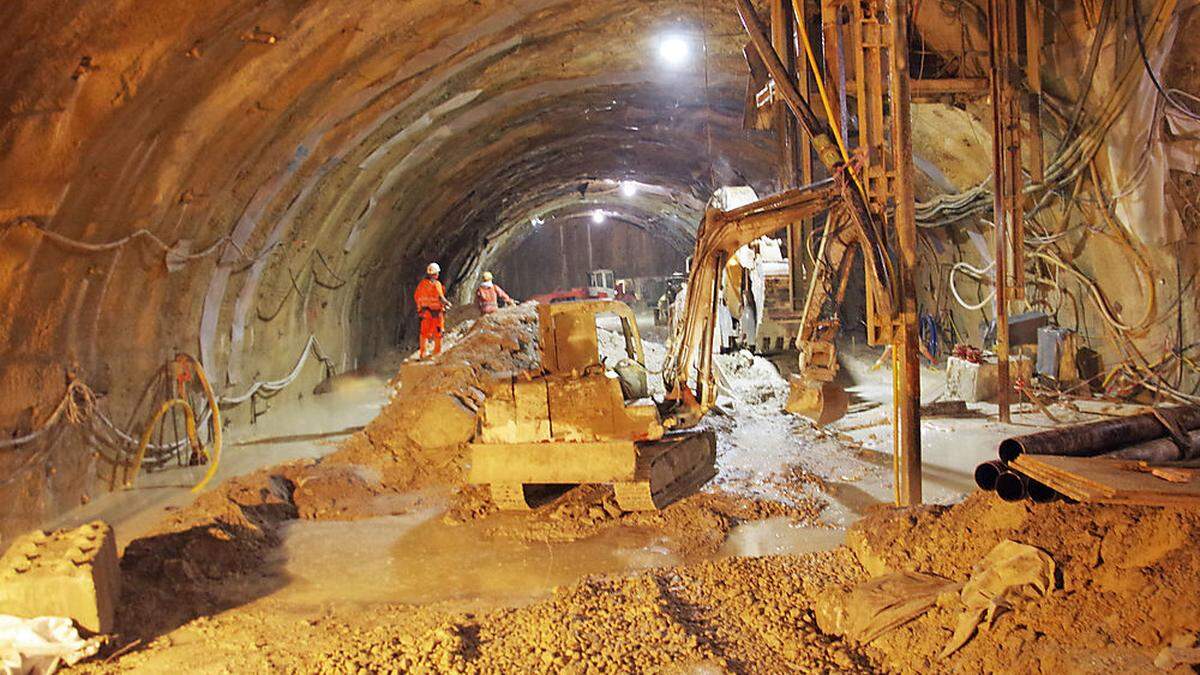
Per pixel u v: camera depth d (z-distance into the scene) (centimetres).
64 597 499
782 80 695
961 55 1040
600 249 4319
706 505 752
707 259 777
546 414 757
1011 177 1028
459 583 607
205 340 1092
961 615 422
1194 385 1036
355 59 934
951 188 1350
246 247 1140
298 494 819
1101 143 989
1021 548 436
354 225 1580
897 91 669
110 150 703
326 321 1638
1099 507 436
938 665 409
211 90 777
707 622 494
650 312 3788
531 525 732
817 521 718
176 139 795
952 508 539
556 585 596
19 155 616
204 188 913
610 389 755
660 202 3033
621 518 739
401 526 747
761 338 1392
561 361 792
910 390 678
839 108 725
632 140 2047
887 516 569
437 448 942
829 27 773
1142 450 532
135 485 883
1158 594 370
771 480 837
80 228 737
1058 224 1153
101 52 614
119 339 881
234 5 682
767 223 752
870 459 913
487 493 808
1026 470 482
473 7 952
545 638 470
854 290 1830
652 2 1109
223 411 1169
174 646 509
